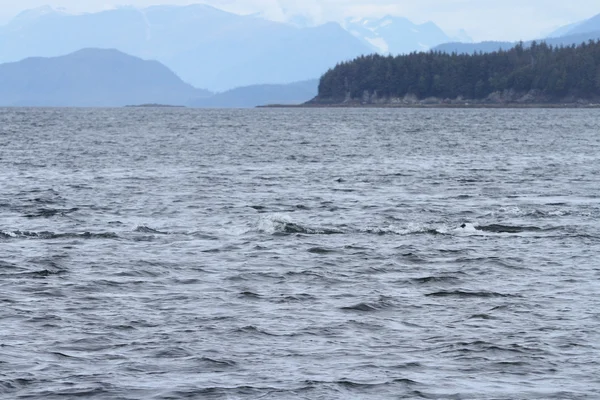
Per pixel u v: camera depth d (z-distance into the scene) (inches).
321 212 4370.1
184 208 4515.3
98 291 2452.0
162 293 2433.6
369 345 1888.5
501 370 1711.4
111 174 6481.3
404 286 2564.0
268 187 5610.2
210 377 1647.4
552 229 3735.2
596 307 2279.8
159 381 1621.6
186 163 7593.5
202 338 1931.6
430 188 5600.4
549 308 2266.2
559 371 1706.4
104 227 3804.1
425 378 1656.0
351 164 7583.7
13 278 2615.7
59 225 3865.7
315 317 2145.7
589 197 5118.1
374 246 3289.9
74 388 1576.0
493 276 2719.0
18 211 4347.9
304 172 6752.0
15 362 1728.6
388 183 5915.4
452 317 2160.4
